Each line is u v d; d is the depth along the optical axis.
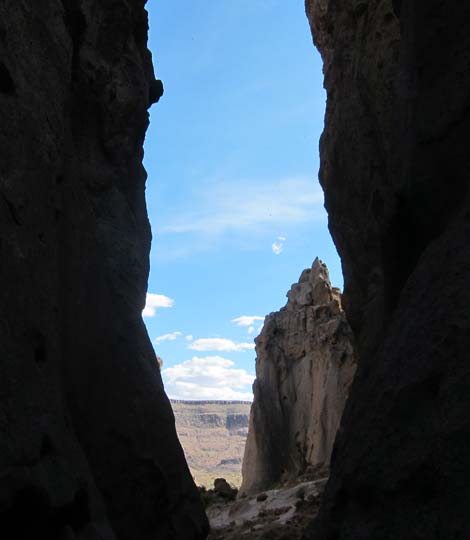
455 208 6.29
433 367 4.89
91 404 7.80
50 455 5.61
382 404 5.20
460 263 5.28
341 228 16.67
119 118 10.40
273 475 31.98
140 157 11.64
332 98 18.12
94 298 8.47
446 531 4.18
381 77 13.89
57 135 7.42
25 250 6.09
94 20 10.00
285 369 33.84
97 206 9.74
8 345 5.41
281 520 14.62
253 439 33.31
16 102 6.38
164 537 8.52
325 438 28.98
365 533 4.79
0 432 4.92
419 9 7.45
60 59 7.91
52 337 6.51
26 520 5.11
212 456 173.25
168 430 9.27
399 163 8.15
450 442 4.41
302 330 33.75
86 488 6.16
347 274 16.53
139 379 8.91
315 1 19.67
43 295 6.39
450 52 6.84
